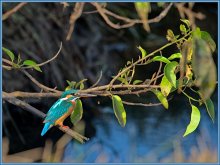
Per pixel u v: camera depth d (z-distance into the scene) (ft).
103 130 41.78
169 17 52.54
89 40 50.37
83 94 19.67
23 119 41.86
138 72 50.08
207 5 55.36
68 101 19.98
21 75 43.19
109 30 51.49
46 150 33.71
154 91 18.47
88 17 49.55
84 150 35.65
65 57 46.19
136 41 52.90
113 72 50.11
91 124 43.11
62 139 34.81
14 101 19.36
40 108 41.52
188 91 45.47
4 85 42.32
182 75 17.28
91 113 44.68
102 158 29.45
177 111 44.04
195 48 15.38
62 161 32.19
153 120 42.65
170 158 27.68
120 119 18.26
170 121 42.22
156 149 35.76
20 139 40.04
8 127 40.98
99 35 51.03
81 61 48.08
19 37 44.14
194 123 17.71
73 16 17.03
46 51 45.01
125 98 45.85
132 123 42.37
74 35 48.70
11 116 42.14
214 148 25.99
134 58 52.08
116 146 38.37
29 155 34.19
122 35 52.16
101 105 45.47
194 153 25.82
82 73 47.83
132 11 51.03
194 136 38.11
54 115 19.95
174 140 37.40
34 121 41.70
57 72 45.32
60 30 45.98
